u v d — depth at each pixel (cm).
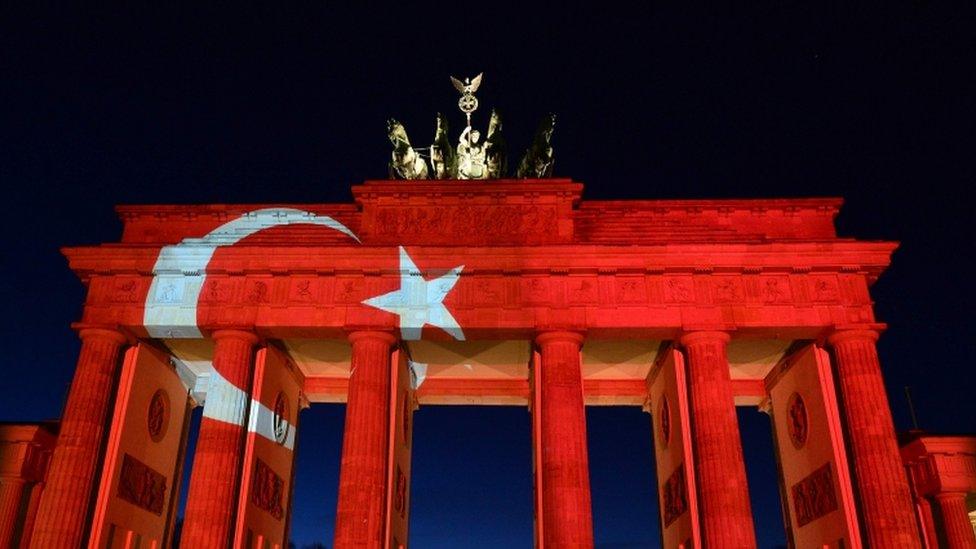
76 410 5331
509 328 5541
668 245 5653
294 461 6881
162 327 5625
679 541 5822
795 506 6291
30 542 5303
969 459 6106
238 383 5478
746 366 6850
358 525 5028
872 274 5681
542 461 5356
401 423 5947
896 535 4938
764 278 5662
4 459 5691
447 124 6688
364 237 5919
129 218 6184
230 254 5738
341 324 5581
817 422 5788
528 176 6525
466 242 5859
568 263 5662
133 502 5753
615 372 7144
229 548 5209
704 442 5266
